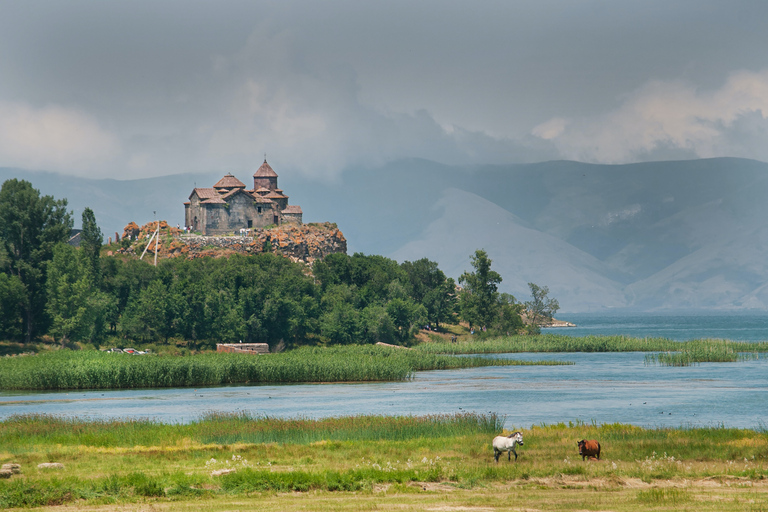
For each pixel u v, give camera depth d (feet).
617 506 455.63
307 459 611.47
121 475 544.21
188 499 484.33
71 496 480.23
